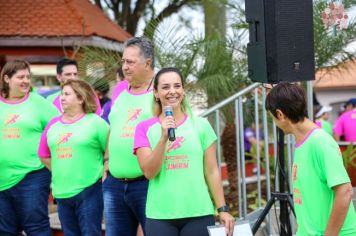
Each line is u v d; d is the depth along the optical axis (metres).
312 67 5.47
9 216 5.86
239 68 8.34
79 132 5.44
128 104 5.02
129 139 4.91
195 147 4.25
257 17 5.44
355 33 8.01
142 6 16.03
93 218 5.49
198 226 4.21
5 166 5.76
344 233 3.75
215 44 8.27
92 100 5.52
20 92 5.77
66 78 6.74
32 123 5.79
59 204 5.55
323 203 3.75
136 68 4.95
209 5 10.26
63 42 10.72
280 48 5.36
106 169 5.23
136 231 5.18
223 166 10.36
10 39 10.79
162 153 4.12
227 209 4.31
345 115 9.75
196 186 4.22
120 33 12.22
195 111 8.28
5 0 11.42
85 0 12.43
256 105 6.34
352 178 8.12
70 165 5.43
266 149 6.30
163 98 4.25
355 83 19.02
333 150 3.69
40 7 11.24
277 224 6.06
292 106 3.79
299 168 3.81
